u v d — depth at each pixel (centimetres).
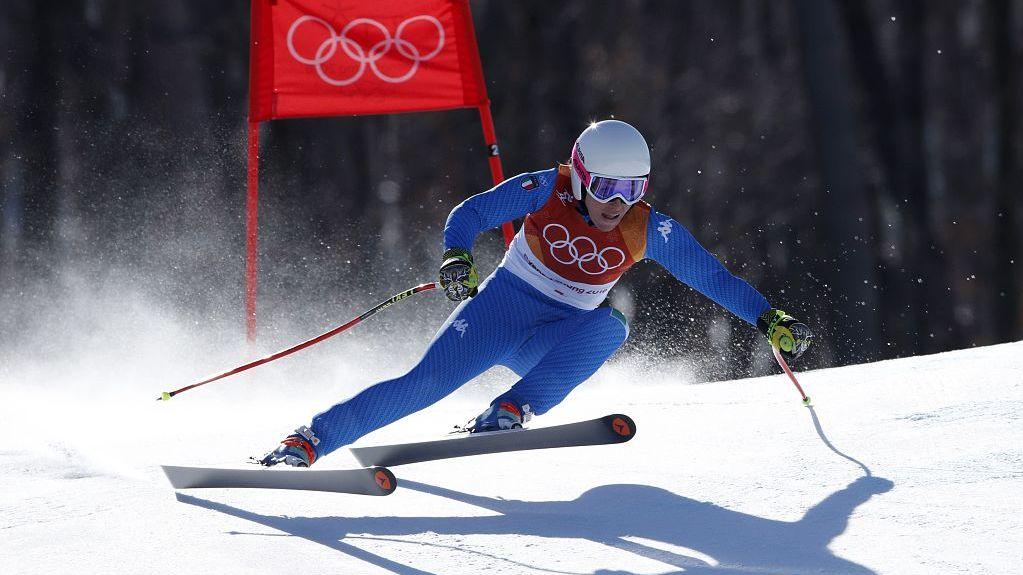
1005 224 6688
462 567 878
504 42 6650
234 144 6106
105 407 2047
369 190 6412
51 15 6028
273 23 2008
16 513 1069
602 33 6700
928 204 6856
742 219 6469
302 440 1186
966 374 1486
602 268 1347
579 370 1341
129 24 6150
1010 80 6669
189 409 2014
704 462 1179
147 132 6041
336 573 867
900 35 6981
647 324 5406
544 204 1343
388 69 2012
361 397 1234
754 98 6638
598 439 1141
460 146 6581
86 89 6056
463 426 1361
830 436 1239
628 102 6656
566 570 866
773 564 858
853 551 869
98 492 1150
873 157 6725
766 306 1306
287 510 1070
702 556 888
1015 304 6694
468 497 1105
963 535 877
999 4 6662
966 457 1085
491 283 1385
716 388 1680
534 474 1184
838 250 5875
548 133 6631
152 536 977
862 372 1666
